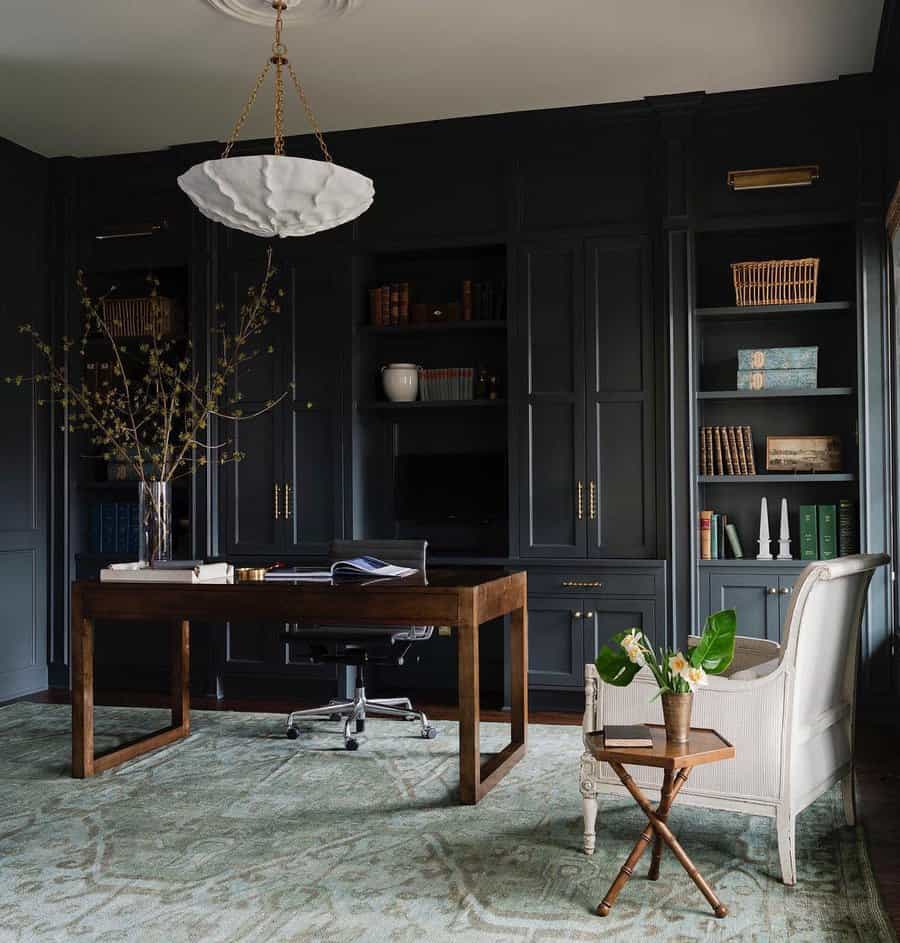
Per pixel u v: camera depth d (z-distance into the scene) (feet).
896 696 15.79
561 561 17.22
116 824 11.01
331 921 8.45
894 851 10.14
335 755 13.96
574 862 9.77
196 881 9.33
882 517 16.17
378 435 19.77
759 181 16.62
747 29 14.52
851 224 16.79
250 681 18.70
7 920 8.52
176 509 20.81
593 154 17.54
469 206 18.10
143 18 14.03
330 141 18.60
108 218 19.86
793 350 17.03
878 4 13.76
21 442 19.30
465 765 11.68
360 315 18.94
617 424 17.37
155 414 20.17
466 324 18.16
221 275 19.29
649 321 17.28
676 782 8.78
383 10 13.79
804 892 9.02
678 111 16.90
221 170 11.27
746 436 17.28
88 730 13.02
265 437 19.02
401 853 10.03
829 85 16.38
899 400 15.72
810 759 9.64
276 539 18.88
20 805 11.73
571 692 17.25
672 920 8.43
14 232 19.16
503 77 16.14
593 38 14.75
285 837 10.53
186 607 12.66
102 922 8.46
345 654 14.90
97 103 17.11
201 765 13.48
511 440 17.75
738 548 17.22
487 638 19.33
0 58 15.30
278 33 13.62
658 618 16.85
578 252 17.56
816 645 9.59
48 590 19.95
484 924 8.37
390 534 19.74
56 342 19.97
